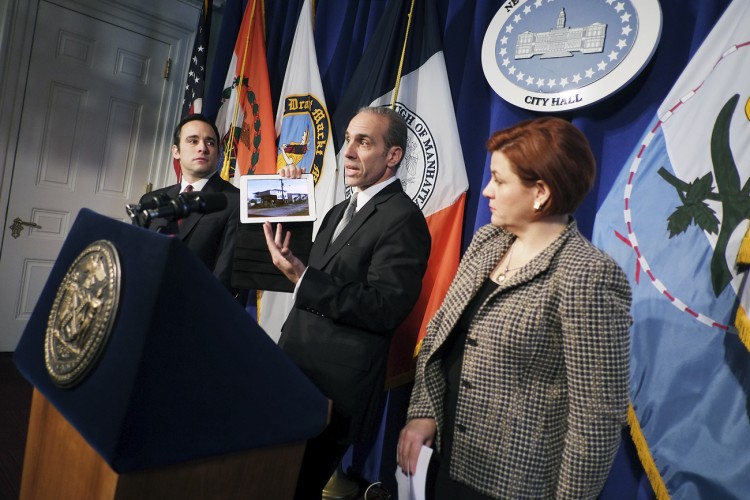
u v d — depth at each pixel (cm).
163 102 376
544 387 98
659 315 159
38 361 89
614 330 89
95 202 356
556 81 184
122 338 73
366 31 257
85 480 78
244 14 314
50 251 344
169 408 72
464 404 103
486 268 111
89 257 85
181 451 74
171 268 72
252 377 82
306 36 273
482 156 211
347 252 150
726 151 152
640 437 159
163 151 377
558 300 95
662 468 154
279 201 158
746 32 153
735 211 149
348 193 237
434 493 109
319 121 259
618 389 89
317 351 144
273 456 89
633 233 166
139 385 68
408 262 144
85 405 75
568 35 183
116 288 77
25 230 334
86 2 338
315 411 92
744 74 152
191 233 207
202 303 75
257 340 83
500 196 104
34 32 324
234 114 295
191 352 74
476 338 104
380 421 220
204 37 335
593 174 100
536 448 96
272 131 279
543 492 96
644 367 160
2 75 314
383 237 147
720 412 148
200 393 75
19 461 201
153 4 360
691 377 152
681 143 160
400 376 204
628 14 174
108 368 73
